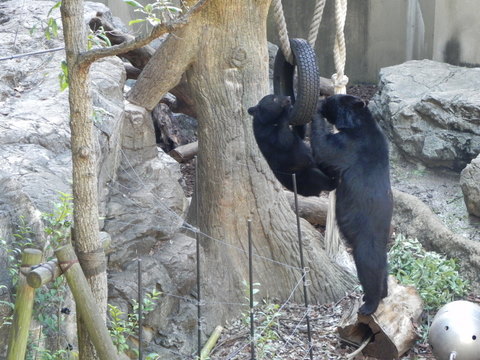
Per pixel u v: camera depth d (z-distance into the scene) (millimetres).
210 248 7609
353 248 6301
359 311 6559
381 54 14953
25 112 6855
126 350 6391
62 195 5121
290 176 6340
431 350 6789
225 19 7285
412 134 10469
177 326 6895
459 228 9008
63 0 3859
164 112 11383
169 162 8031
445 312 6402
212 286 7410
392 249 8297
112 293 6438
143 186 7355
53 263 3979
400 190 10133
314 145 6199
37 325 5043
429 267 7680
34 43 8469
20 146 6203
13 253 5031
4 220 5027
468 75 11312
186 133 12547
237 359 6656
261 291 7672
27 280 3889
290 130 6133
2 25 8992
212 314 7270
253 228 7641
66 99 7301
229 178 7539
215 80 7445
